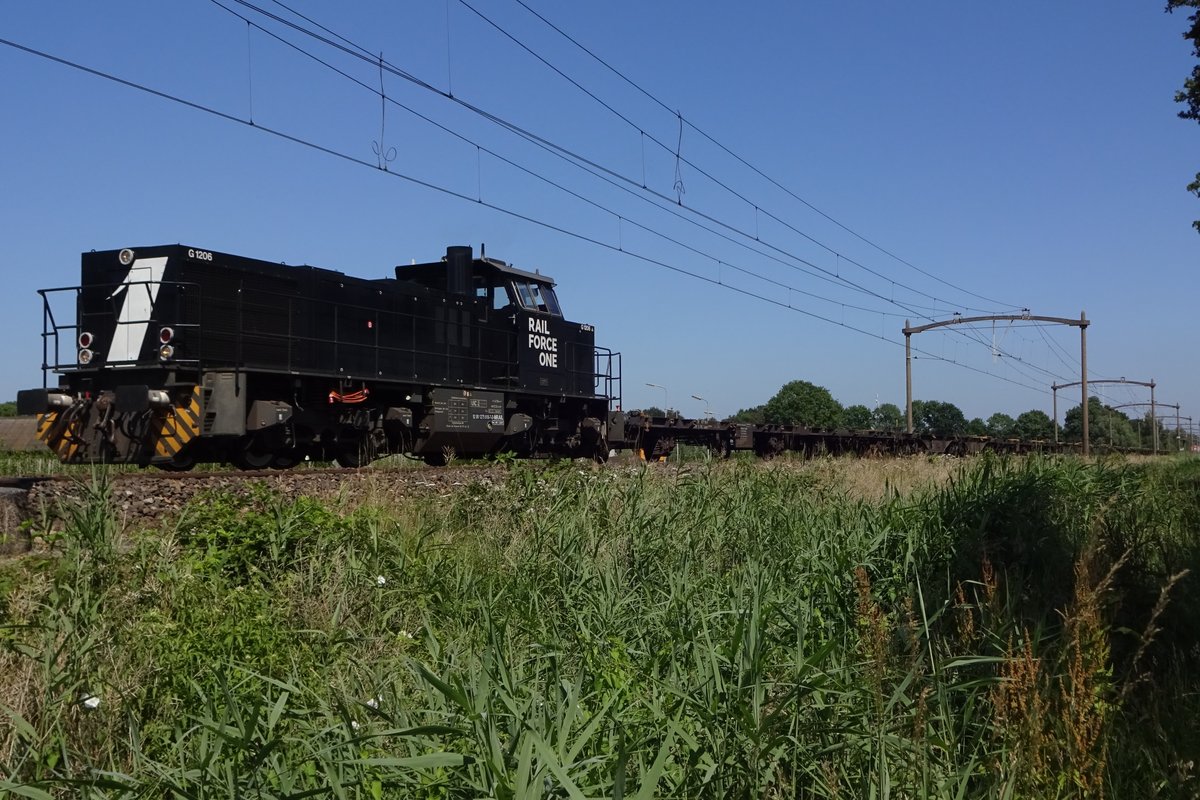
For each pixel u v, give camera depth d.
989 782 4.34
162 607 6.41
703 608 6.14
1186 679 5.98
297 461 15.84
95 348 13.88
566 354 22.03
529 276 21.08
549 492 11.02
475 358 19.06
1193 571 8.01
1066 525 10.20
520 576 7.89
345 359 16.03
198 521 8.22
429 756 3.48
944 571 7.95
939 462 25.06
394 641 6.38
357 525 8.68
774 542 9.51
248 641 5.95
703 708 4.13
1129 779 4.58
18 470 18.38
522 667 5.34
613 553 8.58
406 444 17.73
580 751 3.92
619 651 5.68
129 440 13.48
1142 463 26.50
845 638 6.21
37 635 5.52
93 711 4.87
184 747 4.57
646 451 25.91
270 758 4.12
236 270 14.40
